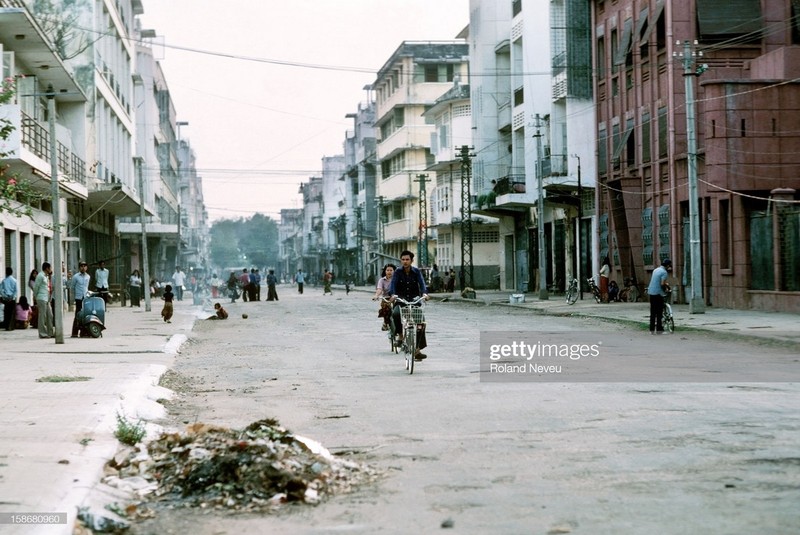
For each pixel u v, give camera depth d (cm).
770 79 3094
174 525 614
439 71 8212
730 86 3086
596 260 4403
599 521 596
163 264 8894
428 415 1064
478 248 6944
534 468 763
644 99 3850
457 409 1102
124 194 4331
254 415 1107
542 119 4941
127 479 728
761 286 3020
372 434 948
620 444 855
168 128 9731
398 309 1716
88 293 2441
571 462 782
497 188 5516
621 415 1022
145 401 1162
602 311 3266
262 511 643
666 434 898
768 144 3100
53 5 4062
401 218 8738
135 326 2934
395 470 770
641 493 669
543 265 4419
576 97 4494
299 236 16612
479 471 757
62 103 3981
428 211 8156
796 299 2794
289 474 689
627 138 3997
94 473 712
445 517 617
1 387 1260
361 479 734
